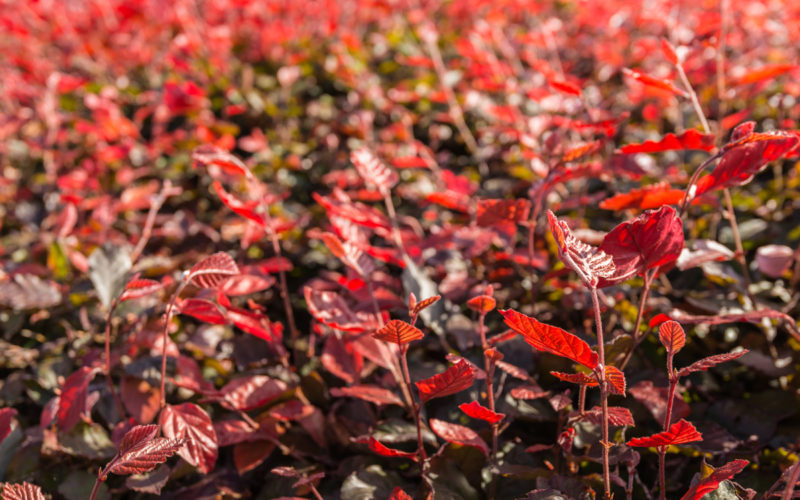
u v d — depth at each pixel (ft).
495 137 4.86
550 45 5.25
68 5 7.91
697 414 2.87
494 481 2.69
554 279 3.15
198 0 7.82
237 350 3.15
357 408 3.00
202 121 5.26
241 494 2.85
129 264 3.20
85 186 4.55
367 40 7.29
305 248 4.11
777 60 4.80
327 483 2.84
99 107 5.01
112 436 2.88
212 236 4.12
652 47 4.78
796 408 2.83
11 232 4.93
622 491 2.72
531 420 2.87
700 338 3.06
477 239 3.21
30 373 3.28
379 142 5.25
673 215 2.46
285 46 6.66
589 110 3.13
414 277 3.01
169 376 3.03
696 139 2.69
